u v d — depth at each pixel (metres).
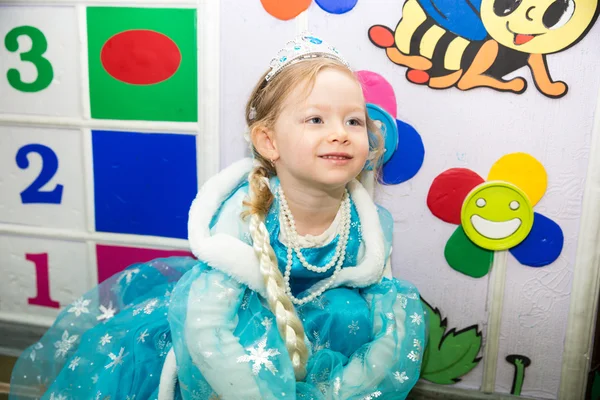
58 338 0.82
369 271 0.78
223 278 0.72
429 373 0.94
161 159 0.95
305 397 0.69
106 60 0.92
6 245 1.04
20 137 0.99
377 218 0.82
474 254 0.89
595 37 0.79
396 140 0.86
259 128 0.76
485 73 0.83
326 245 0.78
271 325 0.71
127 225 0.98
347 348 0.76
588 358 0.88
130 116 0.94
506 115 0.84
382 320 0.77
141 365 0.77
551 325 0.89
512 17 0.80
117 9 0.90
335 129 0.71
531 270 0.88
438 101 0.85
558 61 0.80
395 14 0.83
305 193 0.75
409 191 0.89
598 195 0.82
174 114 0.92
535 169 0.84
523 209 0.85
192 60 0.90
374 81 0.86
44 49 0.94
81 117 0.96
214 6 0.87
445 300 0.91
